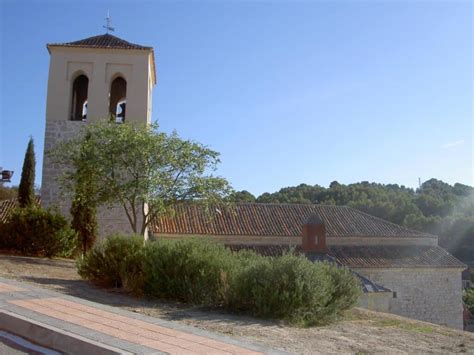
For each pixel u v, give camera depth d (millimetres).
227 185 20562
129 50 25219
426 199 65188
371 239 30938
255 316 10359
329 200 59875
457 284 29312
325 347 8000
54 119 24297
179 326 7004
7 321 6648
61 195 21719
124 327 6637
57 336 5977
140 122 22641
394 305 27844
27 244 18938
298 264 11094
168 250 12008
